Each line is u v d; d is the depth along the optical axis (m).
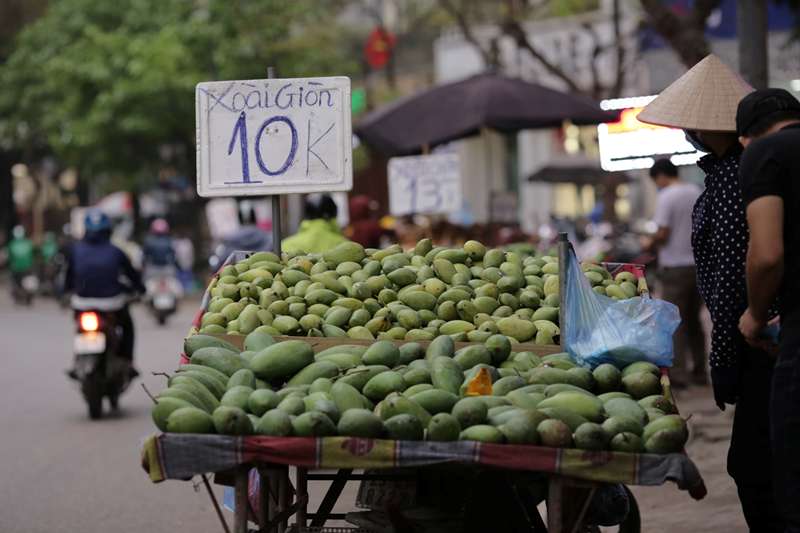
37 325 33.28
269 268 8.56
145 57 41.09
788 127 6.70
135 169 44.97
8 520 11.01
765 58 12.77
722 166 7.55
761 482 7.39
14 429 16.06
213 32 41.09
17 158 64.81
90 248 16.84
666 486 11.66
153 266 32.12
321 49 43.62
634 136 11.38
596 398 6.52
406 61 62.31
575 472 5.94
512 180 51.75
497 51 28.52
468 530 6.76
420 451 6.00
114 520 10.97
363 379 6.84
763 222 6.41
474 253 8.62
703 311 28.23
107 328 16.66
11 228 66.06
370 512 7.45
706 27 18.06
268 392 6.50
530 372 6.99
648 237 16.25
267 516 7.09
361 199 17.89
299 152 8.83
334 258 8.74
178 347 25.94
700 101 7.63
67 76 43.38
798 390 6.43
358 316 7.84
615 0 30.23
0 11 58.94
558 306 7.99
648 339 7.06
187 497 11.88
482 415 6.20
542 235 35.53
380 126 19.20
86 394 16.62
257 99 8.85
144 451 6.03
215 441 6.02
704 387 16.69
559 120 19.02
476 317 7.84
